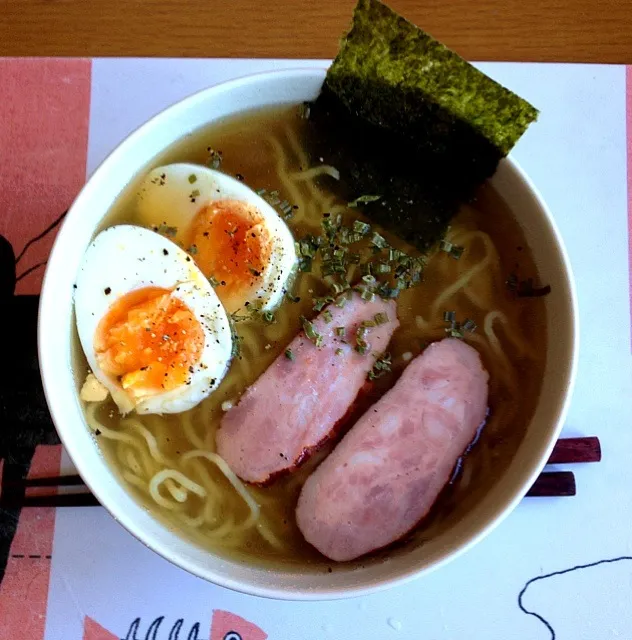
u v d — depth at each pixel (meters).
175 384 0.27
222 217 0.28
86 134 0.30
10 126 0.30
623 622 0.28
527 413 0.26
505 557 0.28
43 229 0.30
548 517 0.28
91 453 0.26
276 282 0.28
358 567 0.25
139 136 0.26
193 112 0.27
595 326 0.29
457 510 0.26
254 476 0.28
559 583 0.28
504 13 0.31
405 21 0.24
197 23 0.31
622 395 0.29
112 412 0.27
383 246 0.28
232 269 0.28
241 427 0.28
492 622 0.28
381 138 0.27
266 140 0.28
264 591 0.24
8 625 0.28
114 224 0.27
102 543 0.28
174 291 0.27
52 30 0.31
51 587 0.28
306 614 0.28
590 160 0.30
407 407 0.27
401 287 0.28
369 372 0.28
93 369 0.27
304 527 0.27
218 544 0.27
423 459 0.27
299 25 0.31
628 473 0.29
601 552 0.28
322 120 0.28
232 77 0.30
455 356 0.28
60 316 0.26
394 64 0.25
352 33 0.25
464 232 0.28
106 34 0.31
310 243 0.28
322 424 0.28
